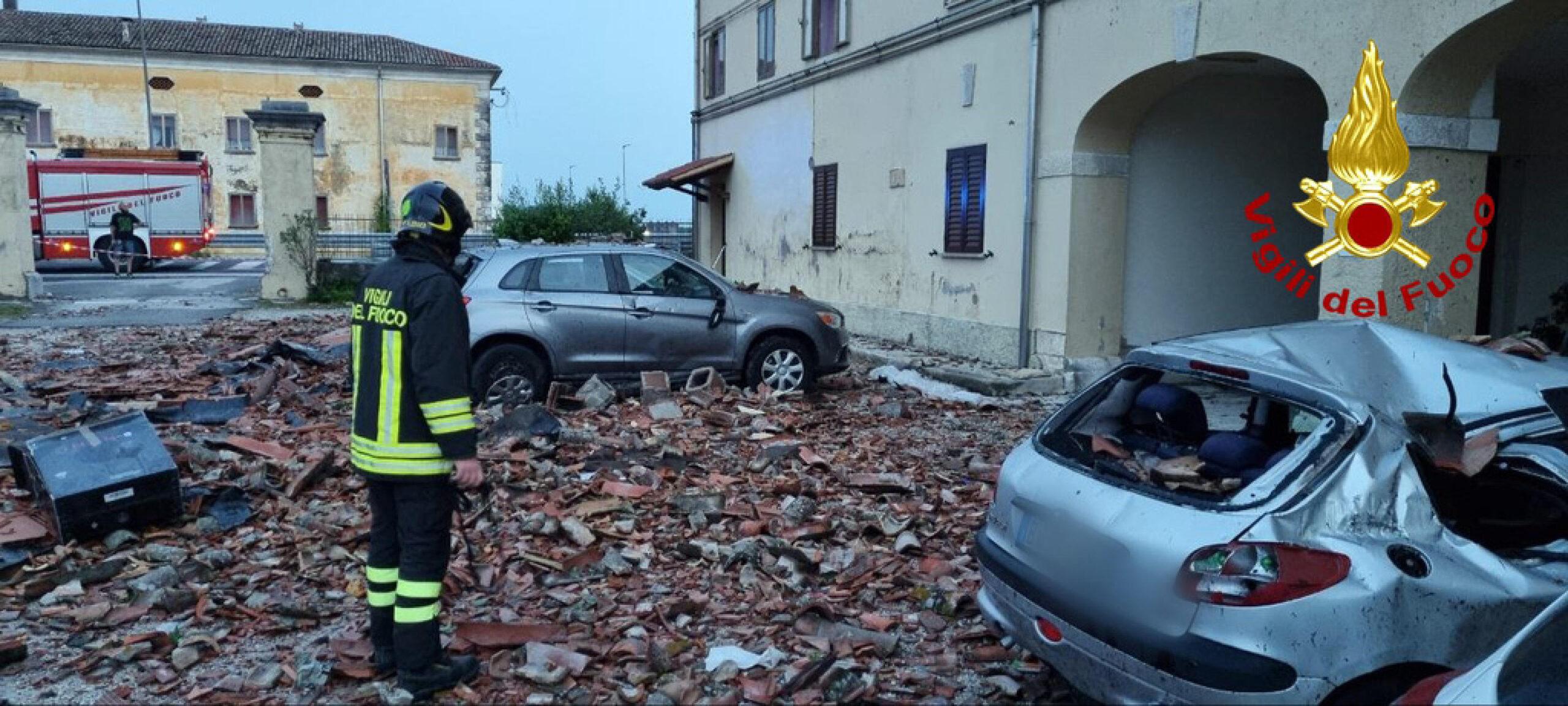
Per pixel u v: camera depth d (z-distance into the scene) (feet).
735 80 71.56
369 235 75.05
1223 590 11.21
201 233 103.76
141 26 137.49
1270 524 11.32
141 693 14.85
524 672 15.03
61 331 52.75
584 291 33.88
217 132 137.90
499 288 33.17
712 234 76.84
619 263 34.73
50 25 136.46
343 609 17.76
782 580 18.92
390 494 14.69
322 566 19.47
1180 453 14.64
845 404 36.09
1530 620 11.72
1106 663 12.17
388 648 15.07
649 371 34.42
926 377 41.96
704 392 33.14
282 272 70.49
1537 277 40.83
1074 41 38.88
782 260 65.57
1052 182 40.42
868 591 18.56
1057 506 13.32
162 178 101.76
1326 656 10.92
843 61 55.83
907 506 23.21
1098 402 15.28
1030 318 41.91
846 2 55.31
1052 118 40.27
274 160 70.03
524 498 23.02
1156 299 41.55
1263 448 14.03
